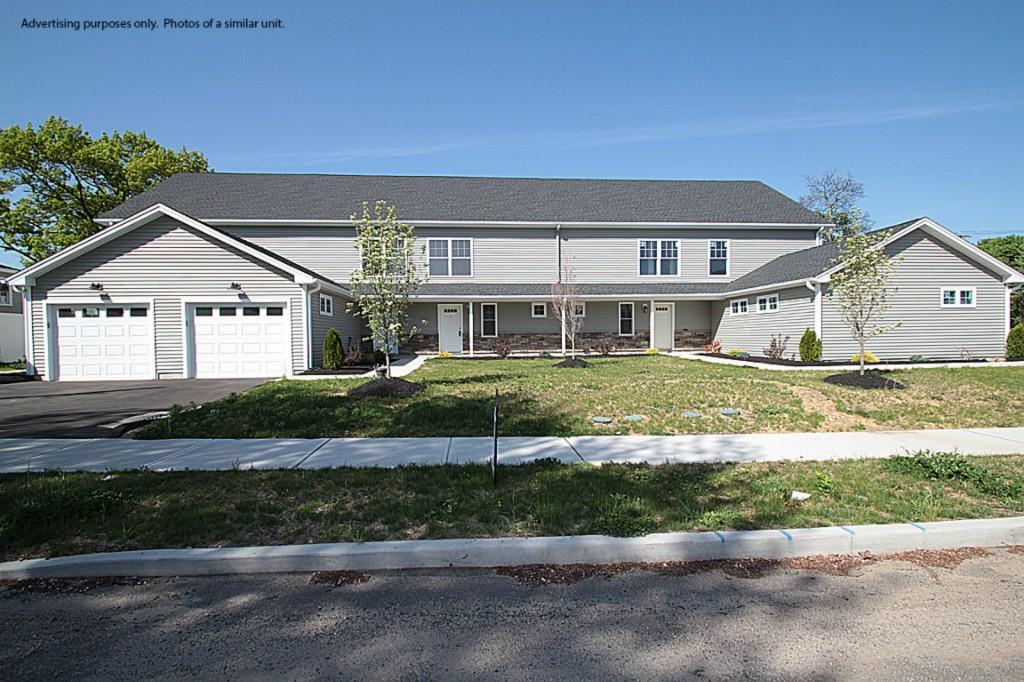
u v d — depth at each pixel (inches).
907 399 397.7
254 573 157.9
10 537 169.8
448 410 362.3
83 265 592.1
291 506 195.8
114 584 151.1
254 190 928.3
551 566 161.3
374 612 135.9
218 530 175.6
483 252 918.4
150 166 1182.3
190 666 113.9
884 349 700.7
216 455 268.7
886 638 122.8
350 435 311.1
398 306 462.0
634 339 944.3
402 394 416.5
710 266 948.6
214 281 599.8
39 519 179.9
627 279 939.3
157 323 596.7
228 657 117.0
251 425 331.0
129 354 596.1
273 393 433.4
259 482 222.7
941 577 152.8
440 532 172.9
